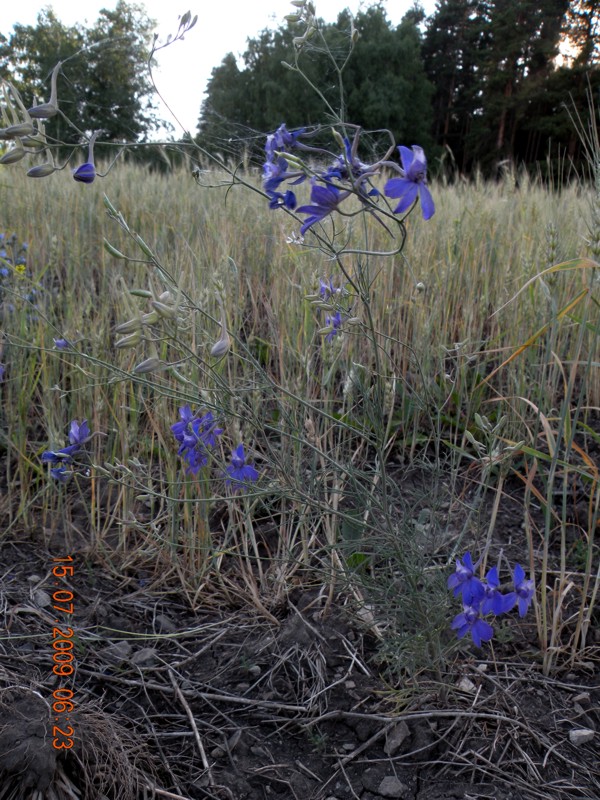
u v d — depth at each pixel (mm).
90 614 2250
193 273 2910
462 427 3236
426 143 25844
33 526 2639
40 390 3254
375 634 2152
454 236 4273
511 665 2066
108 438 2729
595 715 1898
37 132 1475
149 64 1539
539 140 31766
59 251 3586
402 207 1337
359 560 2271
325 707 1918
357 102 18641
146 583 2447
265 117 16234
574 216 4605
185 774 1734
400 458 3062
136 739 1775
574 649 2051
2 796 1534
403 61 21516
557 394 3635
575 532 2707
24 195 5328
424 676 1995
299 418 2678
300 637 2131
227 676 2043
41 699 1782
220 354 1690
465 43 40000
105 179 6371
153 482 2756
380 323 3381
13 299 3084
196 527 2531
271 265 3939
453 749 1791
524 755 1766
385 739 1823
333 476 2412
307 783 1710
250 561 2586
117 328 1585
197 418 2000
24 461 2713
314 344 3145
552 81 29812
